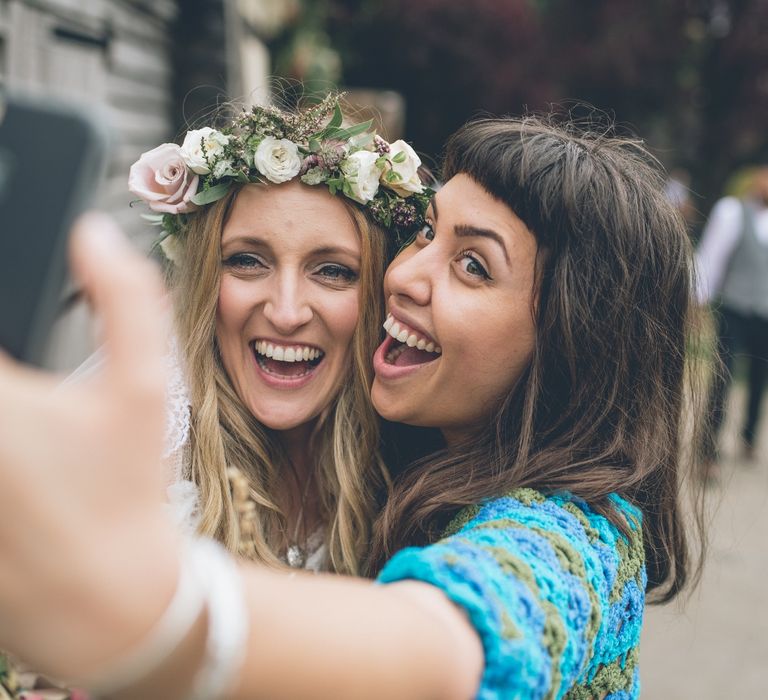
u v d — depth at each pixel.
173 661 0.48
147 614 0.47
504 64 9.72
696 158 11.88
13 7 2.73
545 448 1.11
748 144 11.85
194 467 1.29
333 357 1.37
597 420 1.11
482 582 0.68
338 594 0.58
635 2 11.09
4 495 0.44
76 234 0.44
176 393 1.27
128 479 0.46
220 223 1.33
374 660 0.55
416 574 0.68
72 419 0.45
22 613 0.45
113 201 3.94
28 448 0.44
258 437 1.37
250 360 1.36
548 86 10.05
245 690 0.51
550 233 1.08
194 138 1.32
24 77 2.83
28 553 0.44
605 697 0.98
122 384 0.45
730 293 4.98
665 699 2.76
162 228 1.44
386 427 1.40
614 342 1.11
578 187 1.08
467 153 1.13
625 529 1.05
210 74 5.67
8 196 0.44
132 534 0.46
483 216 1.10
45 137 0.44
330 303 1.33
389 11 9.41
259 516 1.36
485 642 0.65
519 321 1.10
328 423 1.41
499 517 0.96
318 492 1.42
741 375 7.04
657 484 1.22
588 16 11.12
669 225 1.17
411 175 1.35
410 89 9.80
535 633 0.70
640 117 11.67
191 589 0.49
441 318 1.11
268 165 1.28
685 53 11.27
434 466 1.18
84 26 3.57
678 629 3.23
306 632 0.53
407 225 1.36
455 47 9.46
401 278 1.16
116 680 0.47
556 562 0.81
